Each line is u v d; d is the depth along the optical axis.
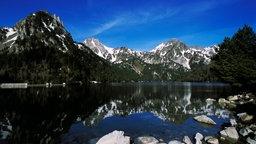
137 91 96.88
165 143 18.48
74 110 38.34
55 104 45.50
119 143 17.39
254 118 28.94
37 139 20.30
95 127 25.59
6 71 164.50
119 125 26.83
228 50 60.44
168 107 43.88
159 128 25.20
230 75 51.53
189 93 81.88
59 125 26.41
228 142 18.91
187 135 22.05
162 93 83.88
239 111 36.62
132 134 22.47
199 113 35.97
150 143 18.89
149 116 33.53
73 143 19.11
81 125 26.62
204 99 58.88
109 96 68.62
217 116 32.69
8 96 61.66
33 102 47.84
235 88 58.25
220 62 61.12
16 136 21.27
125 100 57.25
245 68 42.31
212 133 22.62
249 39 57.19
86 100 55.22
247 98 48.25
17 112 34.88
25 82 164.25
